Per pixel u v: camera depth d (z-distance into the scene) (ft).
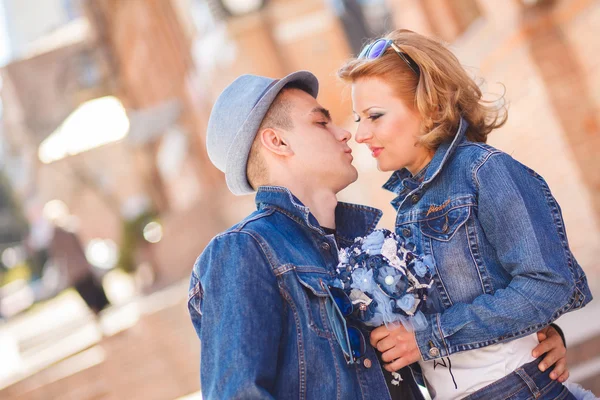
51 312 60.59
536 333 7.06
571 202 21.06
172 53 55.67
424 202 7.13
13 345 46.60
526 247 6.48
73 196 73.67
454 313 6.60
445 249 6.82
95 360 29.32
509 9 20.90
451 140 7.28
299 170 7.30
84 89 76.54
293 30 45.91
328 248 7.06
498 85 22.47
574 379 13.89
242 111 7.31
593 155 20.21
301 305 6.49
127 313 38.83
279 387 6.34
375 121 7.45
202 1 46.44
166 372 27.50
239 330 6.13
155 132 54.13
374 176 32.27
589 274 19.86
